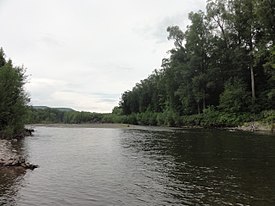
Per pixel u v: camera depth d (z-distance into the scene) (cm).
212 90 8044
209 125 7338
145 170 1972
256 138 3984
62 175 1816
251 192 1427
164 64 9131
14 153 2667
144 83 14788
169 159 2409
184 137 4441
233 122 6725
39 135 5409
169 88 9175
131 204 1266
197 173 1856
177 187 1533
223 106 7181
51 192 1439
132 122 12556
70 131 6844
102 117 17312
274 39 5981
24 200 1307
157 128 7769
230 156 2492
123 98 15400
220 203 1267
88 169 2012
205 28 7744
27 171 1911
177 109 9238
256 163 2167
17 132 4709
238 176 1759
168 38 8706
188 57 8050
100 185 1580
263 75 7294
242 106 6950
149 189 1499
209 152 2742
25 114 4900
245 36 6938
